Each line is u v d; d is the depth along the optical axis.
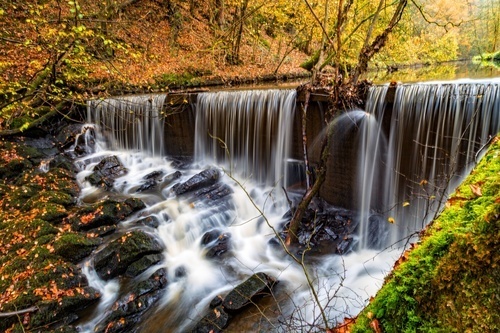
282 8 12.48
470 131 4.62
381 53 13.25
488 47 18.55
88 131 9.64
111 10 11.70
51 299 4.18
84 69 9.80
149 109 9.38
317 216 6.20
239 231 6.23
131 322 4.21
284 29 18.06
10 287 4.32
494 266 1.04
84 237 5.33
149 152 9.74
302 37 16.17
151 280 4.75
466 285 1.08
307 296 4.38
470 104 4.59
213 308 4.34
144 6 15.80
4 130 8.26
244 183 7.87
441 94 4.86
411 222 5.45
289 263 5.25
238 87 11.77
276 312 4.12
